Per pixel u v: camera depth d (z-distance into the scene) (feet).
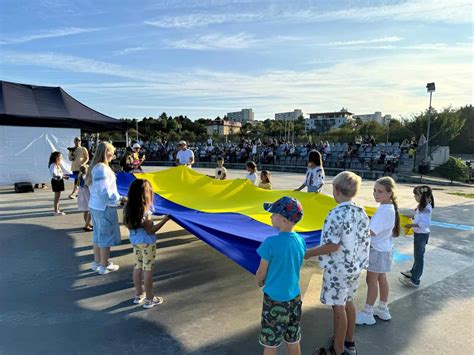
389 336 10.44
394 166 61.62
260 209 16.53
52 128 38.52
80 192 20.29
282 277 7.72
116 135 150.00
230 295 13.03
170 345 9.77
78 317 11.21
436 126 103.45
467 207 32.91
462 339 10.32
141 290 12.26
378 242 10.80
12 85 37.52
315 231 12.44
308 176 19.83
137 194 11.37
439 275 15.56
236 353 9.46
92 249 17.76
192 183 23.13
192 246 18.76
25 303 12.09
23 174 37.27
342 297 8.80
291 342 8.05
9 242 18.72
